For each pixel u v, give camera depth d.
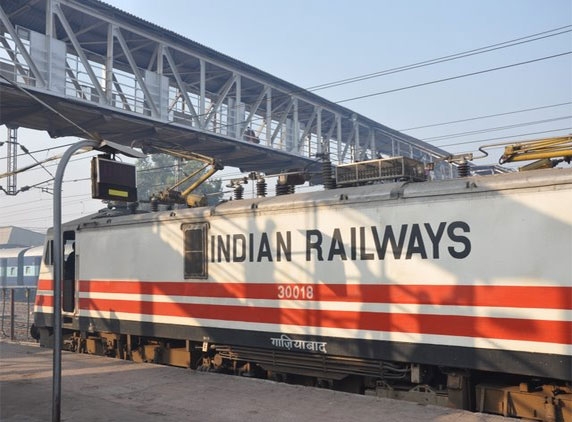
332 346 7.63
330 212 7.82
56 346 5.96
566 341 5.78
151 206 11.61
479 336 6.38
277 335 8.23
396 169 7.99
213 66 24.36
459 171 8.33
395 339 7.04
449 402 6.86
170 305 9.75
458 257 6.62
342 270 7.61
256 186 10.25
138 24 20.47
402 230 7.11
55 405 5.89
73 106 18.30
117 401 7.30
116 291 10.79
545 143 7.57
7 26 16.83
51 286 12.67
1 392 7.95
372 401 6.88
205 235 9.30
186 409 6.80
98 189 6.60
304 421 6.13
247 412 6.58
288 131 27.83
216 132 24.52
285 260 8.23
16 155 22.20
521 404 6.42
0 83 16.33
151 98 20.47
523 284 6.12
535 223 6.10
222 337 8.92
